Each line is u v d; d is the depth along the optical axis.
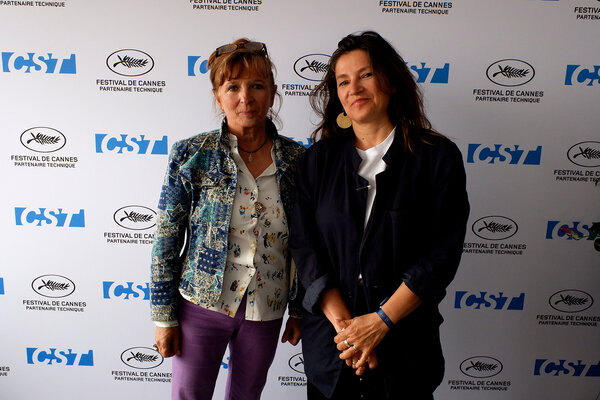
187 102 1.67
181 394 1.36
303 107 1.68
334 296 1.17
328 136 1.29
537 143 1.69
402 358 1.14
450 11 1.60
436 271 1.07
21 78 1.66
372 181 1.15
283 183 1.28
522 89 1.65
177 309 1.32
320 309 1.19
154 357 1.89
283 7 1.60
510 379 1.90
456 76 1.64
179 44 1.63
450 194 1.09
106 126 1.69
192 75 1.65
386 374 1.13
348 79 1.14
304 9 1.60
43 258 1.81
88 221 1.77
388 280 1.13
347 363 1.14
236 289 1.27
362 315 1.15
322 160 1.22
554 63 1.63
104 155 1.72
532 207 1.74
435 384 1.19
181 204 1.26
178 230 1.28
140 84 1.66
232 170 1.22
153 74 1.65
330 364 1.19
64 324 1.87
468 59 1.63
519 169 1.71
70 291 1.84
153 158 1.72
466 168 1.72
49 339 1.88
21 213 1.77
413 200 1.11
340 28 1.61
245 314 1.29
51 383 1.92
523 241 1.77
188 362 1.33
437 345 1.19
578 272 1.79
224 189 1.22
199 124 1.69
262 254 1.27
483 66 1.63
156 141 1.71
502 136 1.69
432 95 1.66
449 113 1.67
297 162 1.32
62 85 1.66
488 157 1.71
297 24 1.61
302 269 1.20
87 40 1.63
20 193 1.75
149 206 1.76
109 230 1.78
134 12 1.61
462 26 1.61
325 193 1.19
